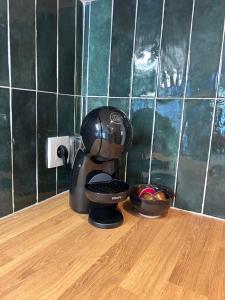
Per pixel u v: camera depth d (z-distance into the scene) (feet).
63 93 2.83
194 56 2.42
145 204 2.34
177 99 2.55
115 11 2.78
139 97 2.77
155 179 2.80
